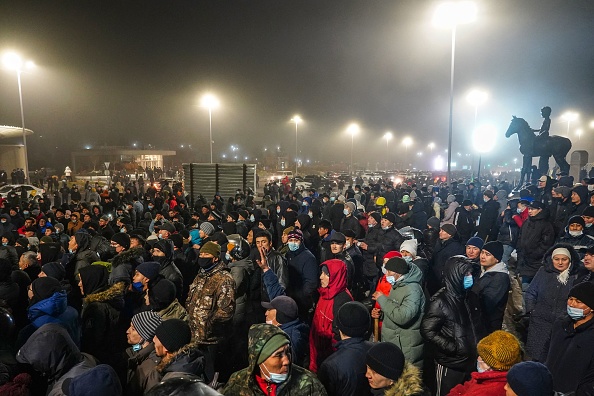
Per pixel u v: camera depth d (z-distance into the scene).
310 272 5.53
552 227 6.59
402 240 7.29
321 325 4.36
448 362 3.58
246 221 9.90
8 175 44.06
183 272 6.62
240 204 15.51
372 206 13.99
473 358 3.56
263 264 4.82
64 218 12.99
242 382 2.59
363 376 2.95
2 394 2.43
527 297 4.66
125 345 3.98
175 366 2.83
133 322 3.37
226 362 4.71
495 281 4.28
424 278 5.66
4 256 6.59
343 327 3.13
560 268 4.34
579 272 4.28
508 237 9.29
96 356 3.76
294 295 5.56
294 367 2.65
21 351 2.91
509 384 2.32
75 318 3.80
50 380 2.91
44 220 11.55
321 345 4.35
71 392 2.27
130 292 4.41
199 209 14.28
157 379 2.94
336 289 4.34
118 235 6.16
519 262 7.01
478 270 3.70
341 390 2.86
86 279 3.95
